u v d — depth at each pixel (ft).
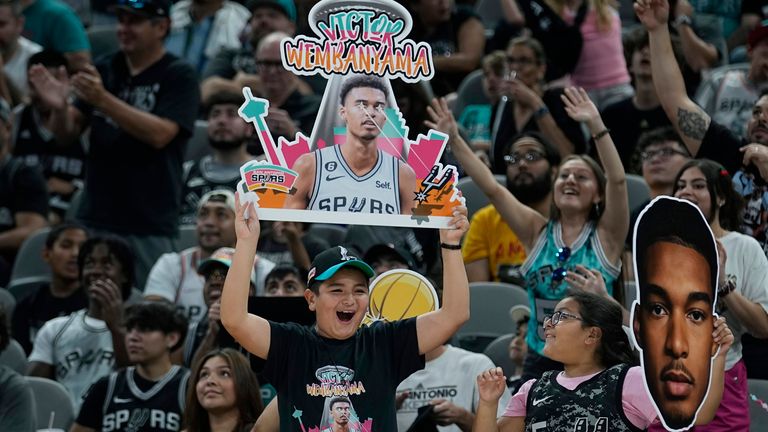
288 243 76.07
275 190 43.57
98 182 85.76
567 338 47.52
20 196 91.86
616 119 85.20
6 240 90.58
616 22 97.35
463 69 105.40
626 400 45.60
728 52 107.04
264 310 51.65
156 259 84.84
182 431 61.11
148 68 86.74
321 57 44.57
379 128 44.37
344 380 43.04
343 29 44.65
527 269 63.31
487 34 113.39
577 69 97.09
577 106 62.18
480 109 94.79
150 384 66.95
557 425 46.26
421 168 44.29
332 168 44.24
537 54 90.07
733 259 57.67
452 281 43.70
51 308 80.64
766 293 57.26
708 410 44.52
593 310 47.52
